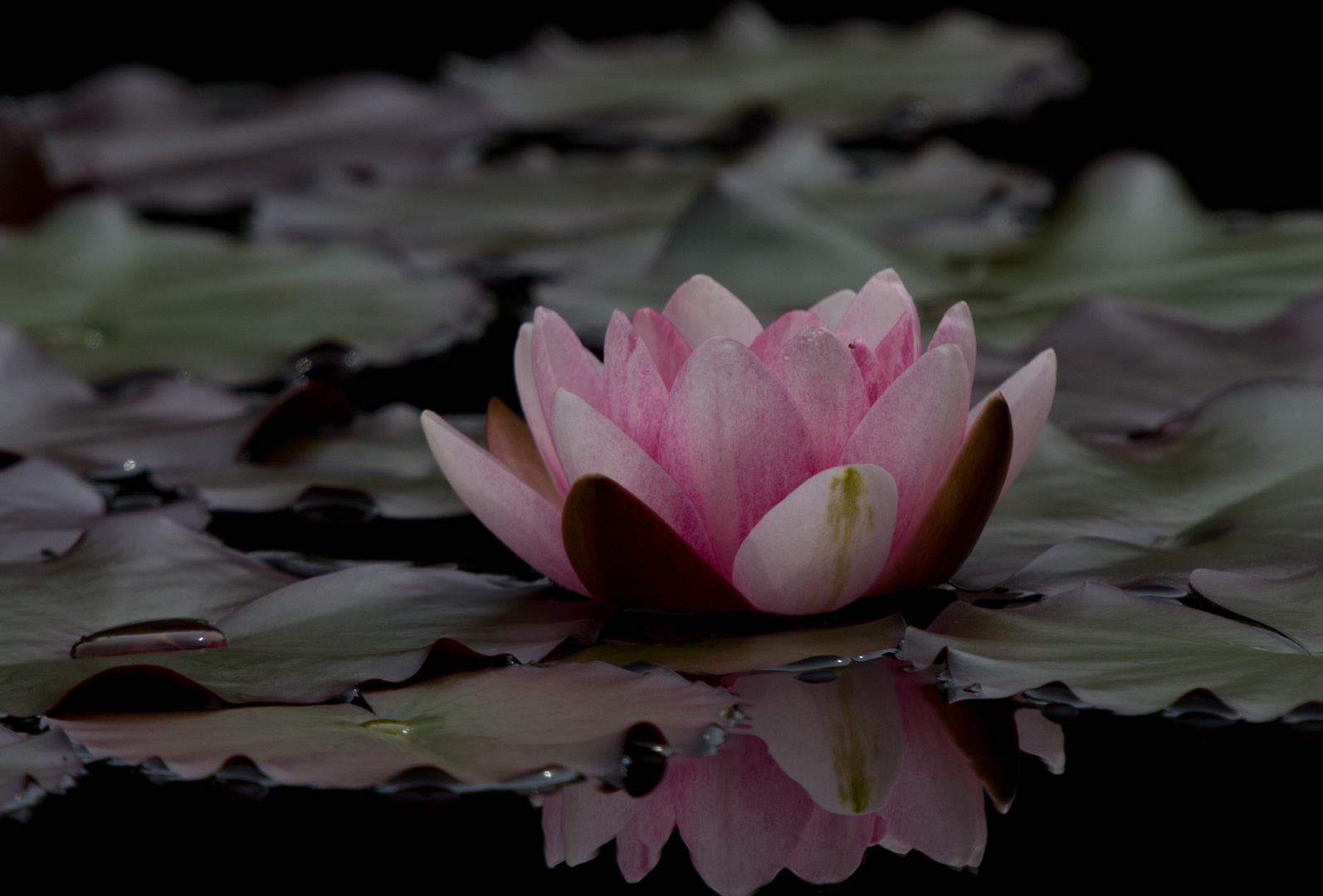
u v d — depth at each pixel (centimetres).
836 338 140
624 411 140
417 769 135
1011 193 250
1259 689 136
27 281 187
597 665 139
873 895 133
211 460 152
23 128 225
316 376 171
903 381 139
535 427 142
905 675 139
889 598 142
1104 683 137
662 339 142
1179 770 136
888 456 139
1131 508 145
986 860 134
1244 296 162
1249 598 140
